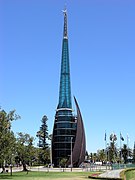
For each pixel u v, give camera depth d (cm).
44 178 6894
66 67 19525
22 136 10331
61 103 18925
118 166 12094
